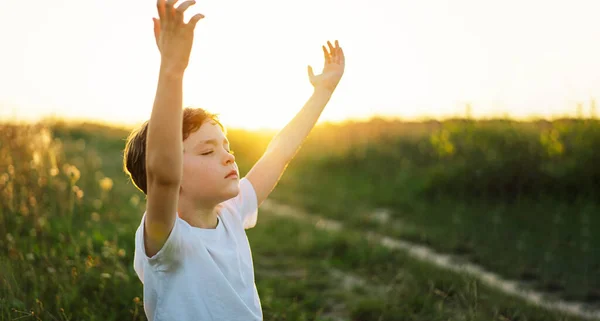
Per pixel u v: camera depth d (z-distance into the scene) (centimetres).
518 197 813
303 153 1397
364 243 600
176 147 144
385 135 1335
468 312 349
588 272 514
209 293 161
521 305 402
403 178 1041
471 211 782
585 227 657
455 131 963
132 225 595
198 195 167
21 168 559
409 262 532
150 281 164
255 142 1673
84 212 614
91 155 1199
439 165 988
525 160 854
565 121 858
